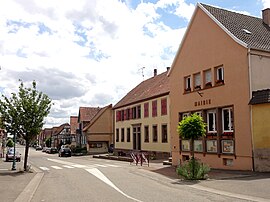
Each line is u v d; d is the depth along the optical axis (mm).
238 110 19703
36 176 19797
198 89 23469
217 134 21281
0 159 43562
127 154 43688
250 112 18812
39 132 23531
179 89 25859
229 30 20969
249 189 12656
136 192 12883
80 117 68688
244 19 24047
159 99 35906
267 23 24812
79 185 15539
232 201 10406
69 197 12016
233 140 20016
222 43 21328
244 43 19359
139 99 40812
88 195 12406
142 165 27391
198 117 16891
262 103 18062
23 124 22578
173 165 25812
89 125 60312
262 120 18188
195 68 24000
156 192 12758
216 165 21281
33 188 14586
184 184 14914
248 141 18859
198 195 11773
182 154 25062
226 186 13641
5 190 13828
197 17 24000
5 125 22484
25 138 23172
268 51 19734
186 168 16688
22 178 18562
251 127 18688
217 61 21734
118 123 48438
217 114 21422
